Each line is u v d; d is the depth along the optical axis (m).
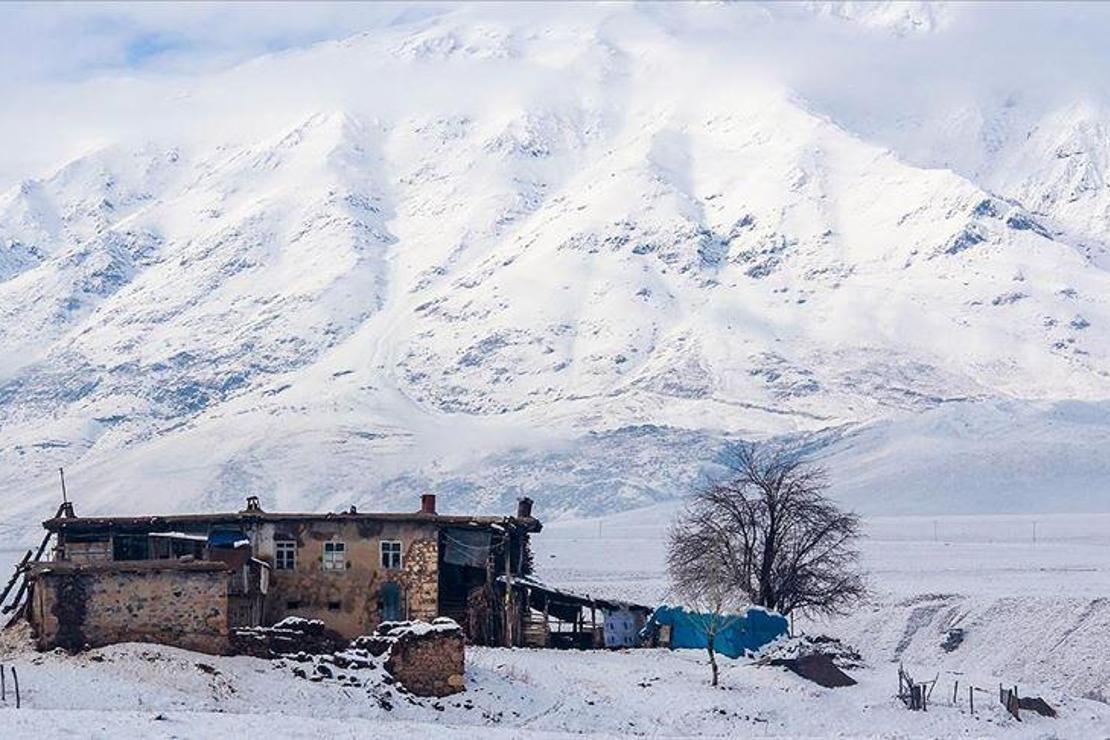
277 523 122.94
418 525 124.56
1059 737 106.44
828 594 156.00
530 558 147.12
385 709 93.31
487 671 105.62
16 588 173.12
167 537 122.44
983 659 161.75
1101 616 162.50
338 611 122.62
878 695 114.50
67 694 85.62
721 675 116.69
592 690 106.75
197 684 90.56
